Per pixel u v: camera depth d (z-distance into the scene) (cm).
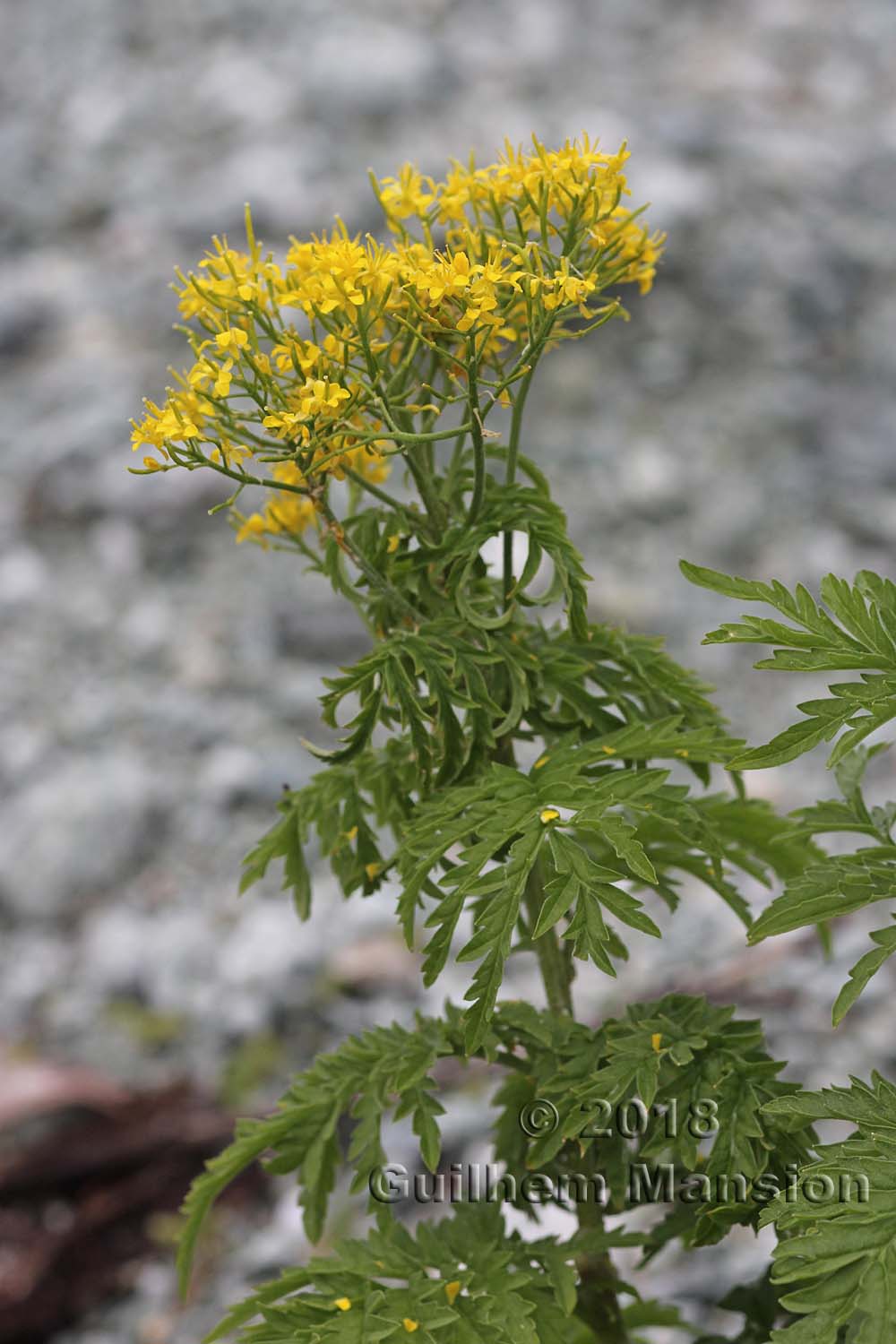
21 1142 361
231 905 449
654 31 867
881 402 646
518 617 175
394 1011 406
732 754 158
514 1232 173
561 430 626
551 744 173
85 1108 369
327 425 151
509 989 408
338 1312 157
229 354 150
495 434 152
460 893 141
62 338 685
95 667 540
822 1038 367
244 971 421
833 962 393
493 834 145
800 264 700
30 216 755
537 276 152
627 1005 167
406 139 757
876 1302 123
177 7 880
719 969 398
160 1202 356
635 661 173
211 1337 165
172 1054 403
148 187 757
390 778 178
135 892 458
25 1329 327
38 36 882
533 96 794
